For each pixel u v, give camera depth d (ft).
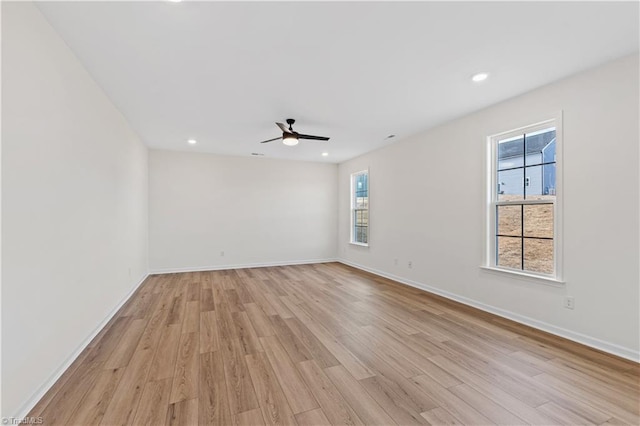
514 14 6.40
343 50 7.89
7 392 5.24
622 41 7.39
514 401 6.23
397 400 6.27
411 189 16.34
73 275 7.95
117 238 12.12
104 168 10.47
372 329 10.19
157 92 10.48
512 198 11.34
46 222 6.58
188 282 17.29
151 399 6.27
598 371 7.38
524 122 10.61
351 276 19.03
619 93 8.19
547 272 10.16
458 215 13.39
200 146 18.88
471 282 12.77
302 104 11.69
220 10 6.28
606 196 8.46
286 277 18.75
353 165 22.66
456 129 13.48
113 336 9.57
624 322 8.11
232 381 6.97
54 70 6.93
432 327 10.38
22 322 5.70
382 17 6.53
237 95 10.79
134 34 7.13
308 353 8.41
